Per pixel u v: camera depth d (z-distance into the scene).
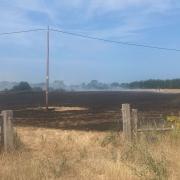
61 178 10.71
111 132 16.28
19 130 19.06
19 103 41.03
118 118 24.84
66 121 23.86
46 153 13.80
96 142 15.46
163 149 12.81
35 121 24.09
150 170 10.53
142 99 45.53
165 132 14.78
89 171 11.20
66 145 14.93
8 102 42.94
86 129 20.08
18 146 14.24
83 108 33.34
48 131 18.83
